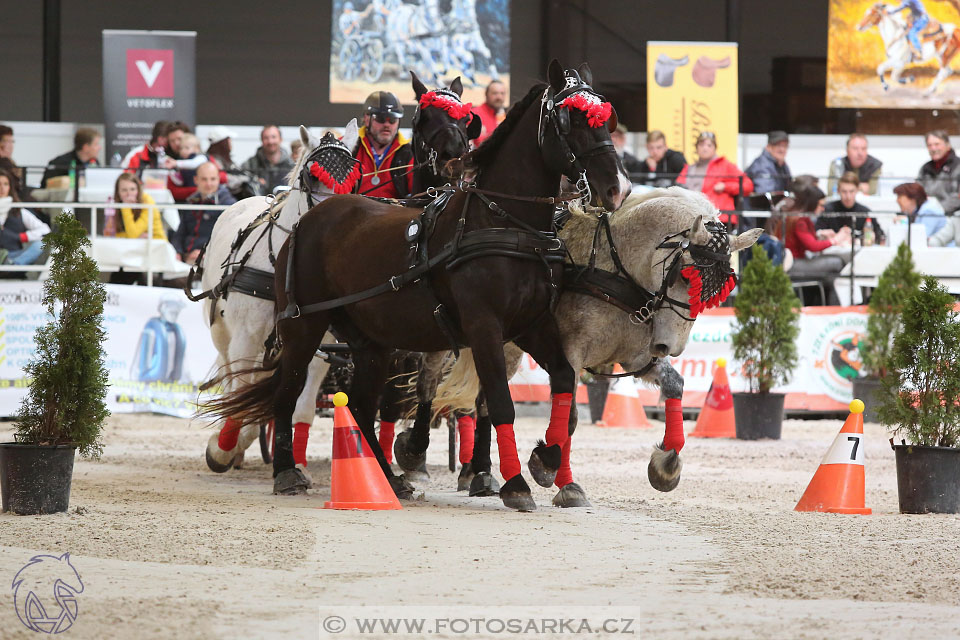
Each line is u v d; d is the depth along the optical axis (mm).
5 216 20016
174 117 22891
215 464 12820
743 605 6527
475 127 11766
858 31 26172
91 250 19672
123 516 9445
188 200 20516
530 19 28281
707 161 22406
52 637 5773
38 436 9656
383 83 25156
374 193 12711
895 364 10570
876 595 6773
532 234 9727
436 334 10219
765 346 17969
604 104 9438
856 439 10477
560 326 10445
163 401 20047
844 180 21688
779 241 20656
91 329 9836
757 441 17688
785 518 9719
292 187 12008
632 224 10211
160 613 6199
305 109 28359
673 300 10023
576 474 13328
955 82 26344
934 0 26141
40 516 9398
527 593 6770
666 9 28469
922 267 20516
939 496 10250
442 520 9398
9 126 24016
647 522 9477
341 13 24969
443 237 9953
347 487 10094
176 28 27875
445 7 25156
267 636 5793
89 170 20781
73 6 27516
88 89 27609
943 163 23859
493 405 9797
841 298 21750
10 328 19250
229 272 12086
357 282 10531
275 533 8594
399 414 12078
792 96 28516
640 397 21406
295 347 11094
